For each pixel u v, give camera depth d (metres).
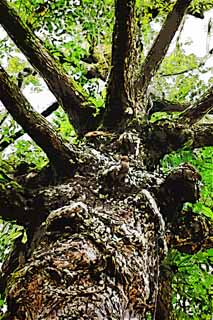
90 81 7.33
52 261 2.76
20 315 2.60
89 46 7.61
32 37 4.71
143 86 5.14
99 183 3.58
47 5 7.17
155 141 4.46
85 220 3.07
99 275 2.75
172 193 3.67
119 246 3.00
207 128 4.58
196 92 7.66
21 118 3.72
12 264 4.08
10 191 3.51
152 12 7.84
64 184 3.60
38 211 3.49
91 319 2.47
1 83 3.68
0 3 4.55
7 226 5.89
